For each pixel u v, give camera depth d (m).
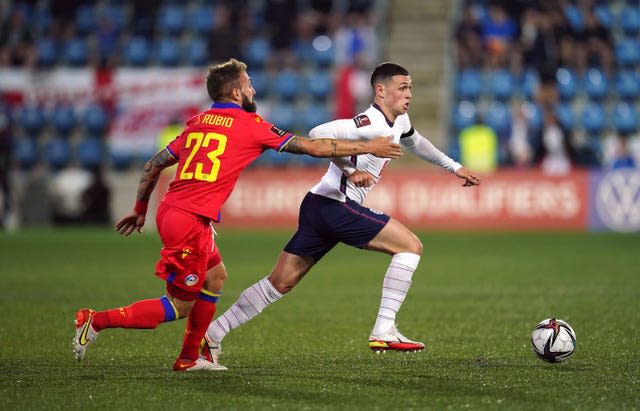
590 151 77.19
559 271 47.72
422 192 73.12
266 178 74.38
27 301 37.19
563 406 18.30
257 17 94.31
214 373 21.94
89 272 48.34
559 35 84.19
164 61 91.69
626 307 34.75
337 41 89.06
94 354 25.12
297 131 85.69
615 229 72.12
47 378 21.31
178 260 21.03
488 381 20.81
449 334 28.78
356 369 22.55
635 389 19.88
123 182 79.62
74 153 87.12
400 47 92.12
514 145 77.06
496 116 83.38
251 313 23.05
